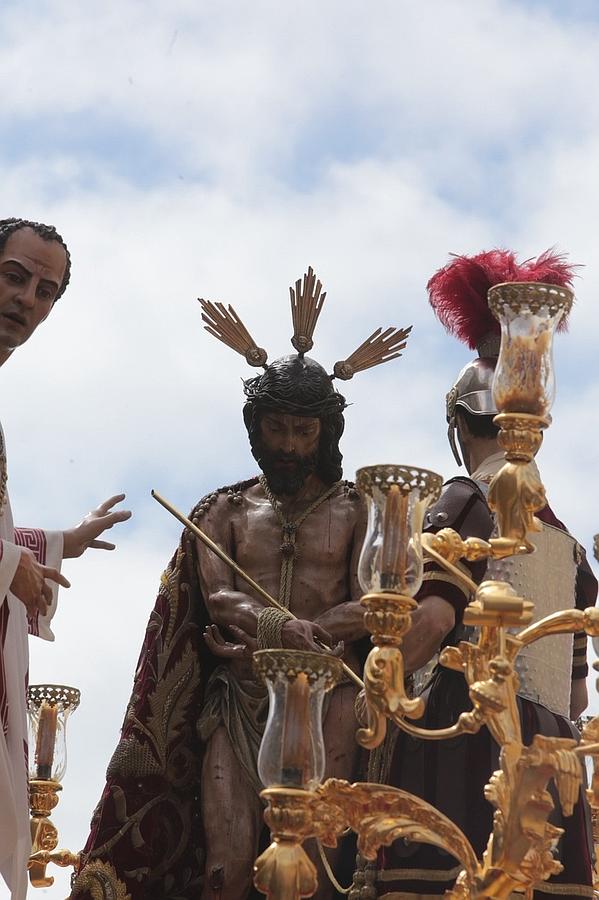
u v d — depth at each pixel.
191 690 9.45
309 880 6.10
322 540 9.30
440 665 7.91
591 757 6.52
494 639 6.18
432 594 7.73
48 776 9.96
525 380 6.42
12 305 9.25
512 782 6.08
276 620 8.70
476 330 8.95
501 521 6.41
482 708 6.02
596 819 8.42
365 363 9.58
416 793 7.78
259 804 8.99
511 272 8.98
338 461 9.42
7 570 8.36
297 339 9.47
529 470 6.43
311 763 6.16
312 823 6.17
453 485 8.11
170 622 9.48
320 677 6.21
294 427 9.23
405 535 6.26
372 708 6.17
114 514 9.58
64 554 9.40
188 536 9.52
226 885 8.84
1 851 8.68
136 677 9.57
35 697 10.12
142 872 9.25
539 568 7.96
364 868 8.26
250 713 9.12
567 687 7.99
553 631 6.28
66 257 9.52
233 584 9.34
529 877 6.07
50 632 9.43
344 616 9.00
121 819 9.30
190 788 9.41
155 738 9.39
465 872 6.21
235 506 9.52
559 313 6.50
